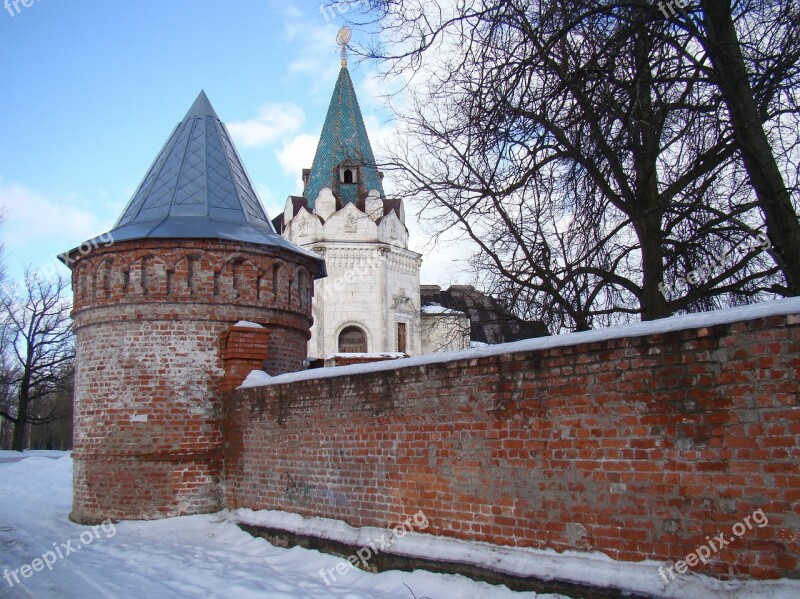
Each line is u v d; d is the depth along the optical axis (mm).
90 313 14820
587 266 12555
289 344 15914
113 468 14031
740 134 9586
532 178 11211
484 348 8617
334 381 10953
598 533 7199
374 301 45688
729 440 6262
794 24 9031
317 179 47562
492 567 8055
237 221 16234
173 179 16625
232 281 14906
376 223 46750
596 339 7355
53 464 30141
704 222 11266
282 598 8695
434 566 8781
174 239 14547
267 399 12727
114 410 14219
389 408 9828
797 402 5855
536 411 7879
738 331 6254
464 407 8711
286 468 12023
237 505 13469
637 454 6934
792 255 9602
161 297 14414
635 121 9000
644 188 11227
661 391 6781
